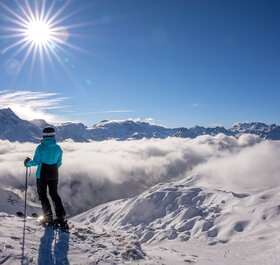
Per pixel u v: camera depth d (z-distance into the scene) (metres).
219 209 118.31
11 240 7.89
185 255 14.70
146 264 8.76
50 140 9.12
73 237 9.25
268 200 105.75
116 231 11.28
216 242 71.75
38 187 9.19
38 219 10.06
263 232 77.69
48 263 7.22
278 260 47.16
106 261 8.12
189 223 104.31
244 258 50.34
